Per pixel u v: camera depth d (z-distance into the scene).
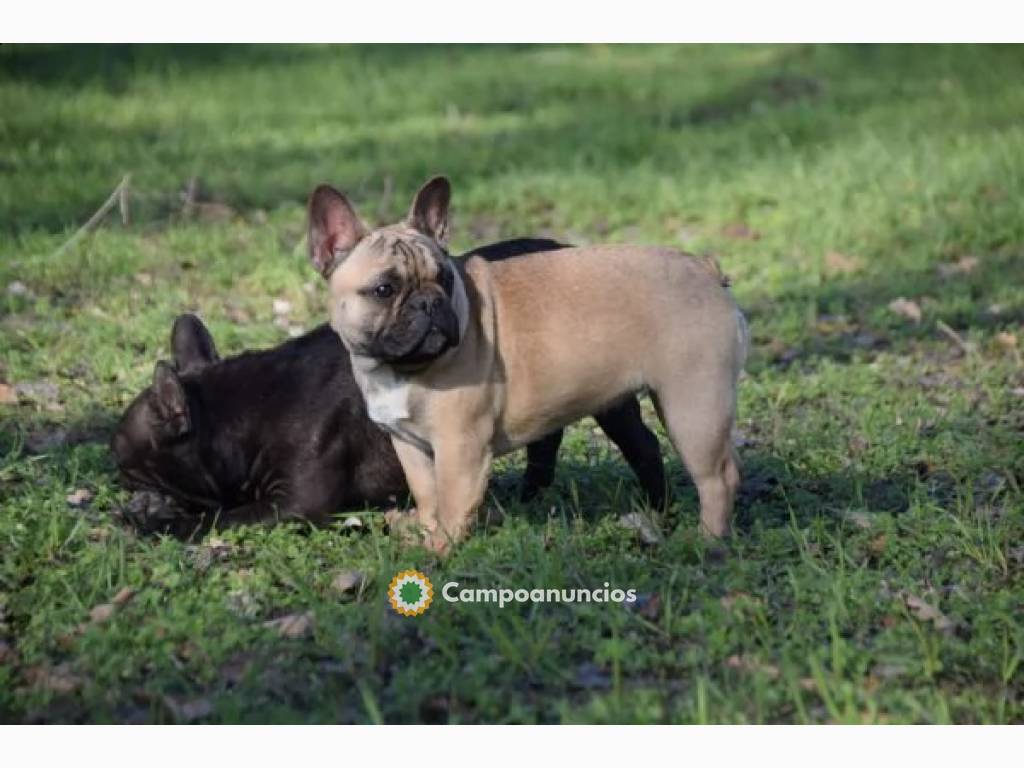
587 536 10.08
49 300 15.78
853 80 29.09
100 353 14.03
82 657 8.45
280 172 21.61
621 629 8.68
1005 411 13.06
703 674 8.18
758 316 16.22
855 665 8.24
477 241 18.83
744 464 11.74
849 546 9.92
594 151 23.16
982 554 9.80
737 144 23.66
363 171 21.69
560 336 9.58
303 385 10.78
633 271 9.73
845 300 16.72
